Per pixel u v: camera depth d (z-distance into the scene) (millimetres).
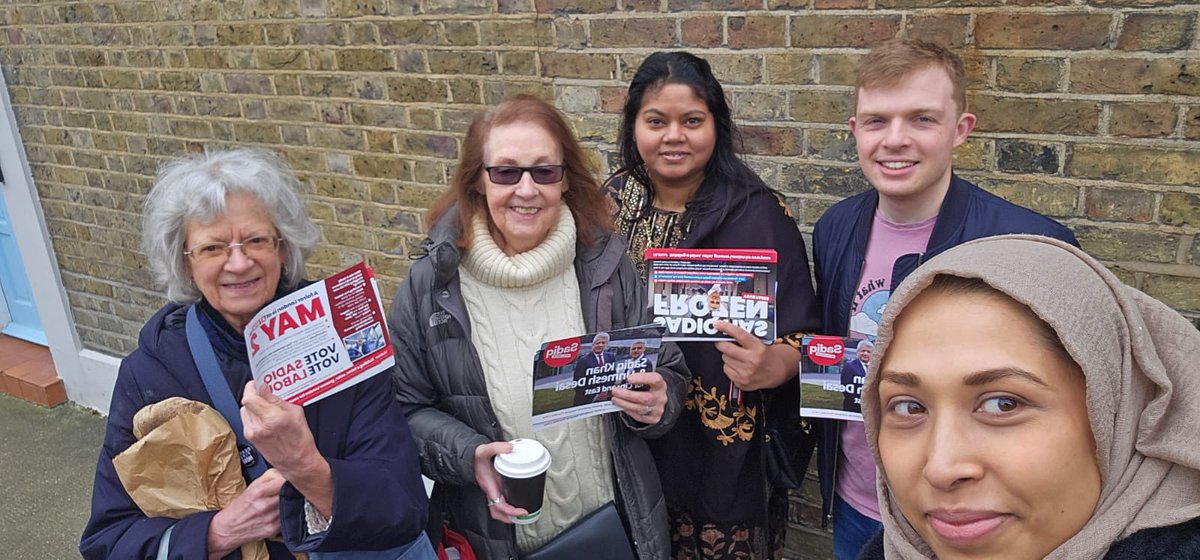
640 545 2039
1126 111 2049
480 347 1963
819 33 2391
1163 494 809
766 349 1960
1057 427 781
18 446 4527
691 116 2111
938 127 1781
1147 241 2125
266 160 1733
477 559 2006
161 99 4035
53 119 4516
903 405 865
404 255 3572
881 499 978
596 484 2039
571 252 2018
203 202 1567
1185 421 822
